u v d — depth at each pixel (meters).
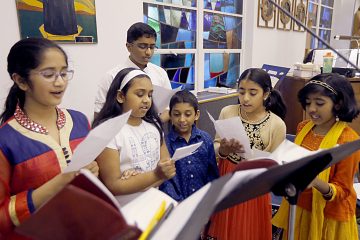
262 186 0.61
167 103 1.33
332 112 1.02
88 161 0.70
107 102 1.08
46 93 0.72
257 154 0.97
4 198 0.69
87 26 1.86
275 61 4.33
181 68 2.96
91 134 0.62
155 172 0.95
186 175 1.23
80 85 1.89
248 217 1.20
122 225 0.38
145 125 1.12
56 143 0.78
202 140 1.30
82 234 0.39
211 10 3.18
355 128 2.31
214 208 0.44
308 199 1.06
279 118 1.30
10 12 1.52
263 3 3.73
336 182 0.99
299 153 0.72
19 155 0.72
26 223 0.38
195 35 3.07
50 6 1.66
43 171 0.74
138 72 1.07
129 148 1.02
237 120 1.01
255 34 3.74
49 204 0.37
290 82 2.58
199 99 2.75
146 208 0.53
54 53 0.72
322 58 2.81
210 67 3.33
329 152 0.64
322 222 1.02
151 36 1.66
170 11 2.72
